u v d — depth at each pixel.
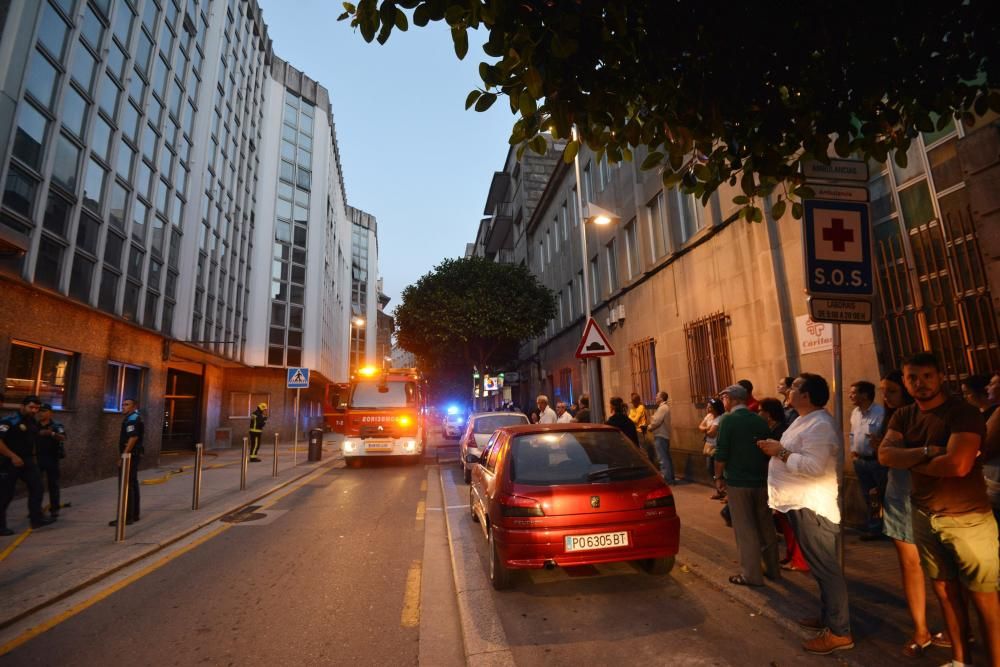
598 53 3.01
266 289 28.72
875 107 3.60
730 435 4.66
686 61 3.34
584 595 4.56
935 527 2.88
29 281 9.90
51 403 11.05
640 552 4.42
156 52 14.88
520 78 2.95
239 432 27.02
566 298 21.91
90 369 12.25
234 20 23.78
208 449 22.98
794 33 3.23
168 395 21.39
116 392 13.74
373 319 62.59
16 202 9.70
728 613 4.07
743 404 4.76
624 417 7.94
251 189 27.38
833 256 3.66
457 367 27.11
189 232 18.59
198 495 9.00
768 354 8.35
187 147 18.31
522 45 2.75
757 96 3.54
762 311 8.58
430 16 2.74
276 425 28.48
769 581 4.58
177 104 17.08
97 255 12.37
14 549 6.43
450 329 21.33
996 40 3.22
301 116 33.09
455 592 4.87
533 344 29.00
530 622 4.02
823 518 3.42
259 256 28.84
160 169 15.62
